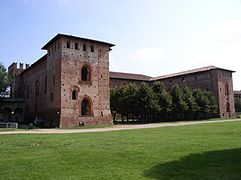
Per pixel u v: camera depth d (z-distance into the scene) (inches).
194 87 3371.1
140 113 2527.1
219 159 483.8
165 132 1107.9
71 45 1920.5
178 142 733.3
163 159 498.0
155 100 2466.8
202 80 3287.4
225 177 372.2
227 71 3326.8
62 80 1838.1
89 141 812.0
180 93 2738.7
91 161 494.6
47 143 780.6
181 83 3535.9
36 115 2456.9
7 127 1727.4
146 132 1133.1
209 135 917.2
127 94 2549.2
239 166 430.0
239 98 4434.1
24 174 410.6
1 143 798.5
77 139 879.7
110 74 3415.4
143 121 2593.5
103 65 2076.8
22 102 2903.5
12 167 458.3
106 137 933.8
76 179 377.4
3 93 2428.6
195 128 1285.7
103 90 2041.1
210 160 477.1
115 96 2640.3
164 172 405.7
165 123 2145.7
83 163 479.5
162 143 719.7
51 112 1966.0
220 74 3198.8
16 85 3489.2
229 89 3326.8
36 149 662.5
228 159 482.9
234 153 539.5
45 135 1067.9
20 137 979.9
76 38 1935.3
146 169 428.1
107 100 2050.9
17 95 3398.1
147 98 2428.6
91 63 2005.4
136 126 1776.6
